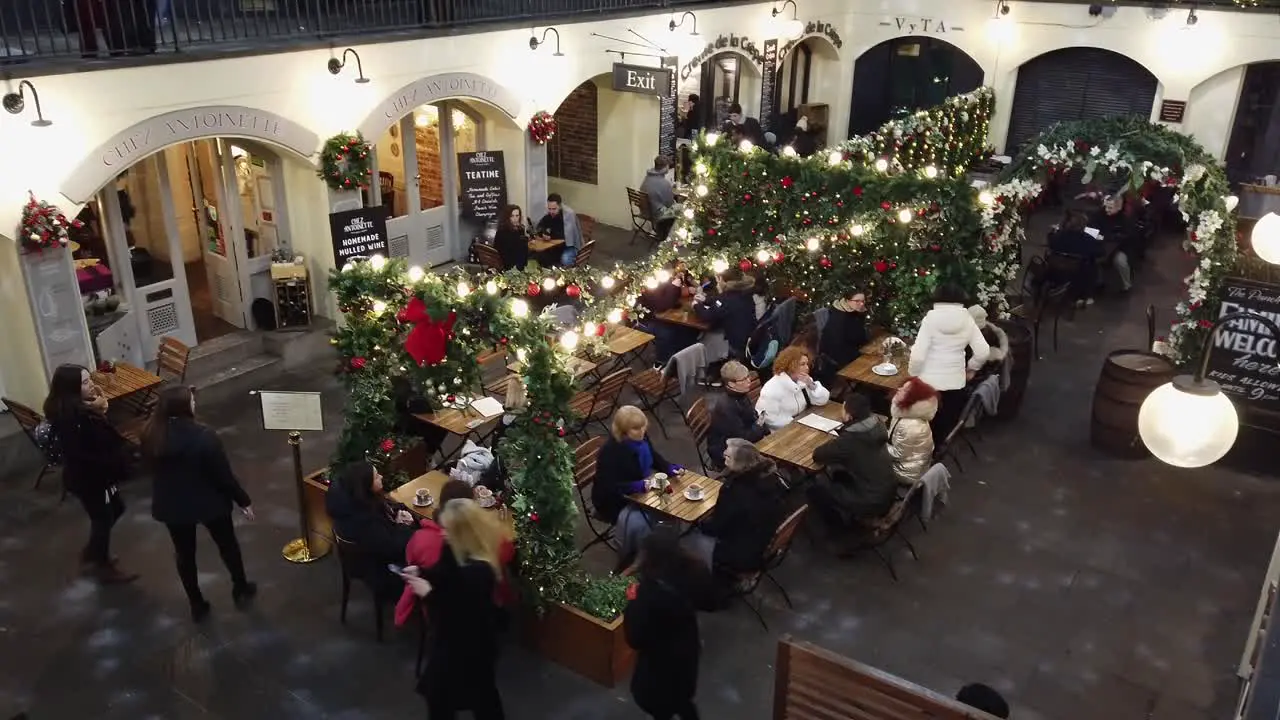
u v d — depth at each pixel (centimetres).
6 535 773
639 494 689
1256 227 693
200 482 640
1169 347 937
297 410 692
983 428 963
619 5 1364
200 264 1266
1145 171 889
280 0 1197
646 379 942
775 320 979
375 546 603
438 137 1288
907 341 972
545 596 621
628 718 595
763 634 669
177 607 691
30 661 638
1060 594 716
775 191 1044
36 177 812
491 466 702
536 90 1257
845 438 722
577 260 1233
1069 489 856
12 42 977
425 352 640
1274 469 875
